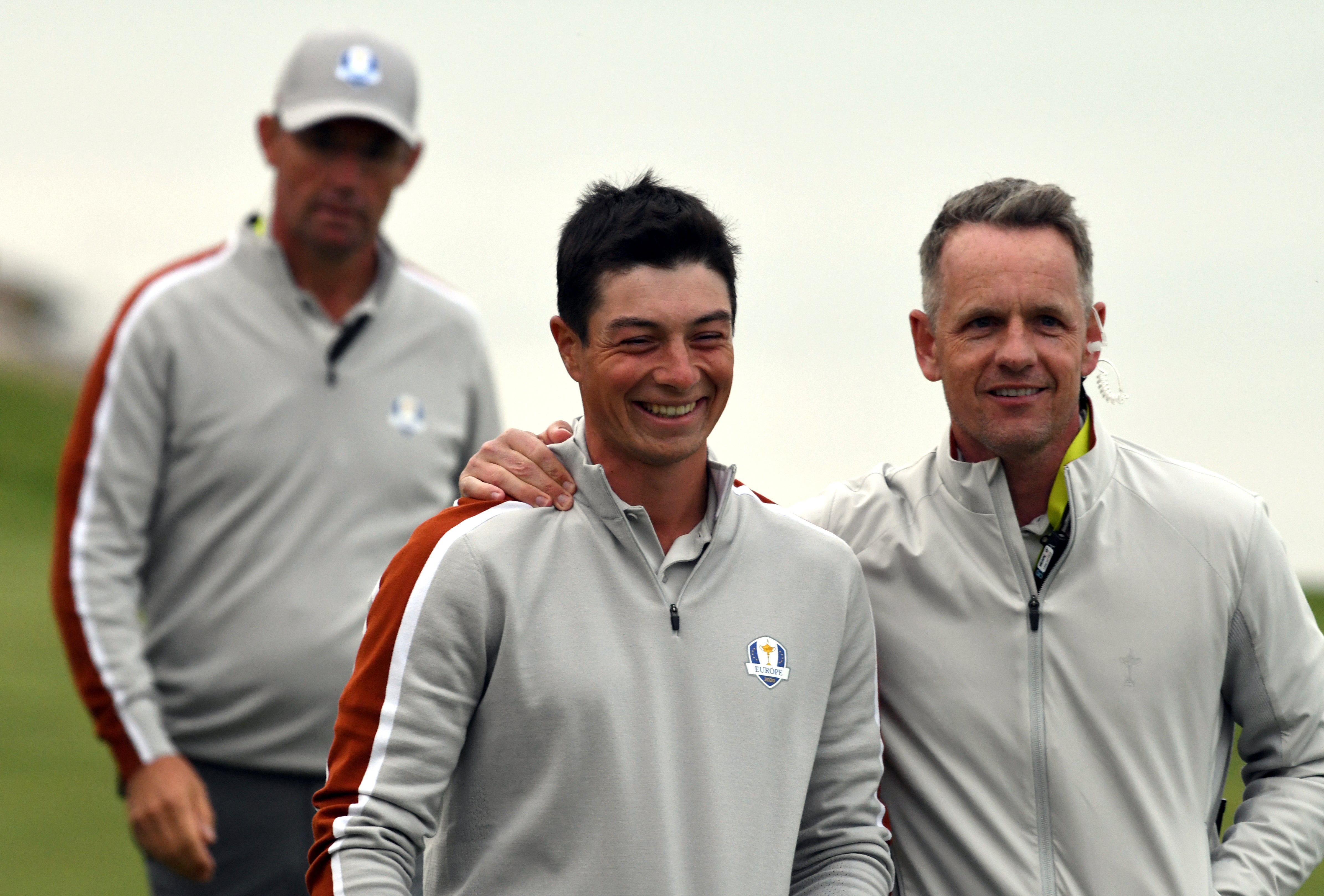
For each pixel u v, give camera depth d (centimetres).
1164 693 809
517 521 745
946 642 830
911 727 830
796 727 749
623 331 731
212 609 1240
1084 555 825
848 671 790
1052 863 793
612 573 739
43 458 6788
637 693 718
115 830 2045
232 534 1248
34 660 3078
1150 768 801
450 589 719
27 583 4025
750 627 751
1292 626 838
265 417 1255
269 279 1286
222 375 1255
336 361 1289
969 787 807
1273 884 811
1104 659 811
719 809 711
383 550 1289
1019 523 841
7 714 2631
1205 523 832
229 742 1233
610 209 757
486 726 722
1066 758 800
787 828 731
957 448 864
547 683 709
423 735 709
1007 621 823
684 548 749
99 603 1212
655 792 703
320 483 1264
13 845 1945
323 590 1249
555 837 701
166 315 1254
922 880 816
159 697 1257
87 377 1262
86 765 2375
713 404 755
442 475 1351
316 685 1234
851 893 738
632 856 693
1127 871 786
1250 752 866
